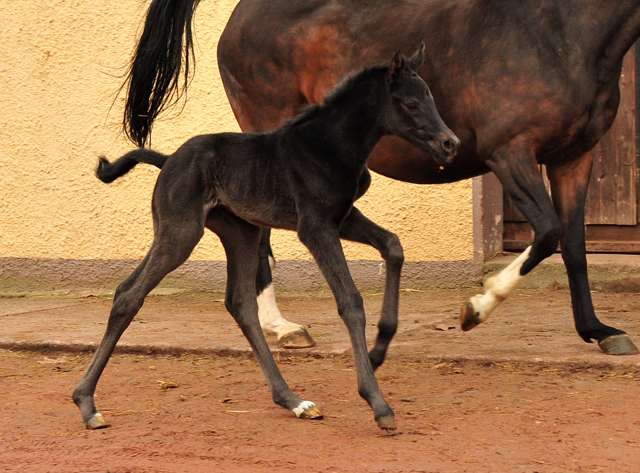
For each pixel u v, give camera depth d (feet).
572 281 24.89
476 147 24.22
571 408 19.04
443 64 24.45
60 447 17.08
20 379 24.08
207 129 41.29
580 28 22.62
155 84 28.45
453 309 34.01
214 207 19.85
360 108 18.57
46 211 42.63
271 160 18.88
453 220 39.70
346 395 21.03
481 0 24.25
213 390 22.02
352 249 40.47
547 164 25.11
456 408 19.38
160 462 15.84
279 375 19.71
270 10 28.60
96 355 18.90
